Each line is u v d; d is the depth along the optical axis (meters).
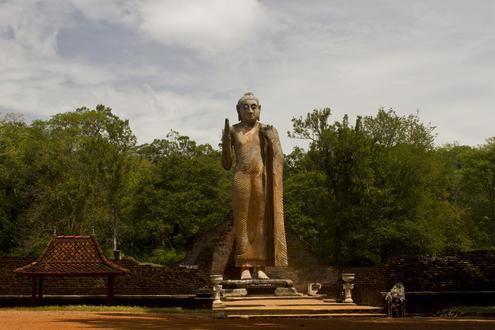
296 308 29.09
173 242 72.50
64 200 61.50
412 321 23.73
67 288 38.06
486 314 30.42
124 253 71.06
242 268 37.41
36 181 67.19
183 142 78.25
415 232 52.09
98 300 35.38
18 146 69.81
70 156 69.81
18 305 34.72
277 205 37.34
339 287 38.62
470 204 80.00
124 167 62.25
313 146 54.88
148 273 38.78
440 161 62.56
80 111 76.50
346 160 53.81
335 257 52.03
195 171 71.69
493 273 38.50
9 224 64.00
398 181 54.38
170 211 69.12
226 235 42.16
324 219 53.47
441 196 62.03
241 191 37.56
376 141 56.53
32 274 31.69
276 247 36.94
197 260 42.69
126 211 69.56
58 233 61.25
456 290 38.38
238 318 25.22
